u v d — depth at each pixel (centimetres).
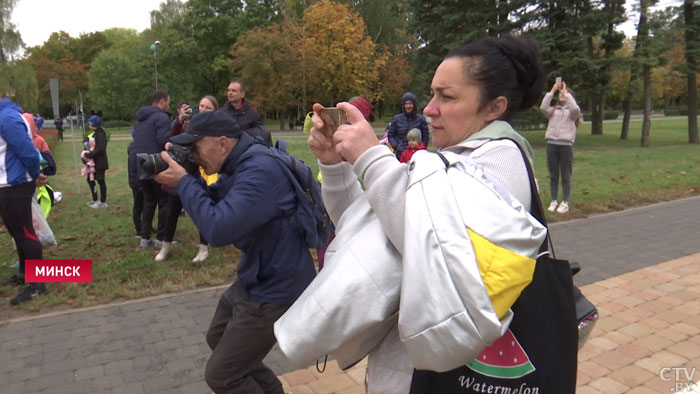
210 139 202
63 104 6306
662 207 775
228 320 231
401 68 4578
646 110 1872
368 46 3875
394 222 106
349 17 3862
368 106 307
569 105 706
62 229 671
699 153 1530
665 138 2281
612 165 1259
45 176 513
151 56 4959
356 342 117
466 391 110
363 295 106
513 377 109
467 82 119
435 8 1967
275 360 330
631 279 462
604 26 1758
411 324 96
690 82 1947
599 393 284
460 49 123
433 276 94
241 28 4684
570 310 115
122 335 365
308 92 3981
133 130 590
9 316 397
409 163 109
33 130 509
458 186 100
